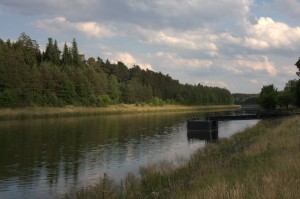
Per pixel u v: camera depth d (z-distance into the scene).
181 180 15.26
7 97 96.88
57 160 34.84
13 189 23.44
